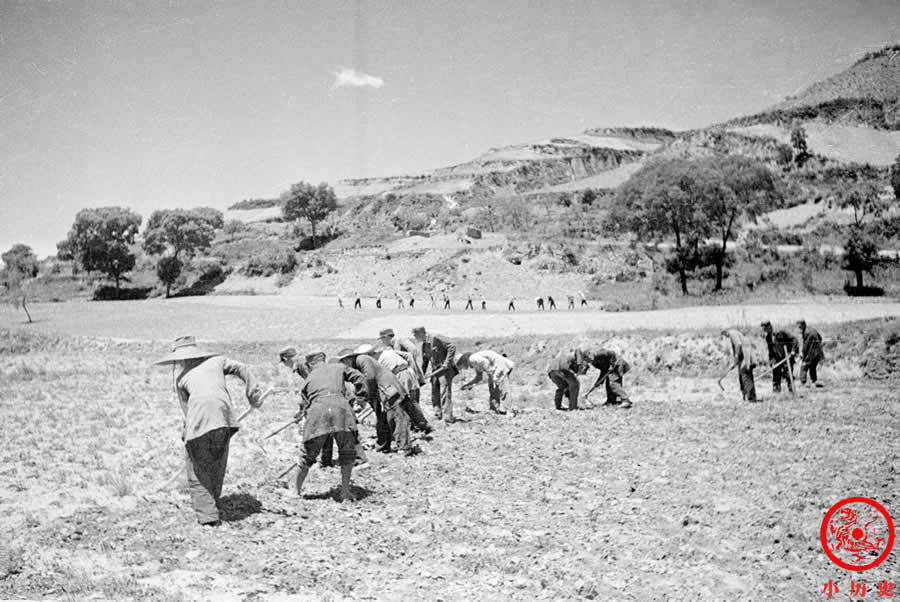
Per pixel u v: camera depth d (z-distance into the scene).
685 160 70.75
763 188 70.06
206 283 122.44
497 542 7.59
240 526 7.93
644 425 14.09
